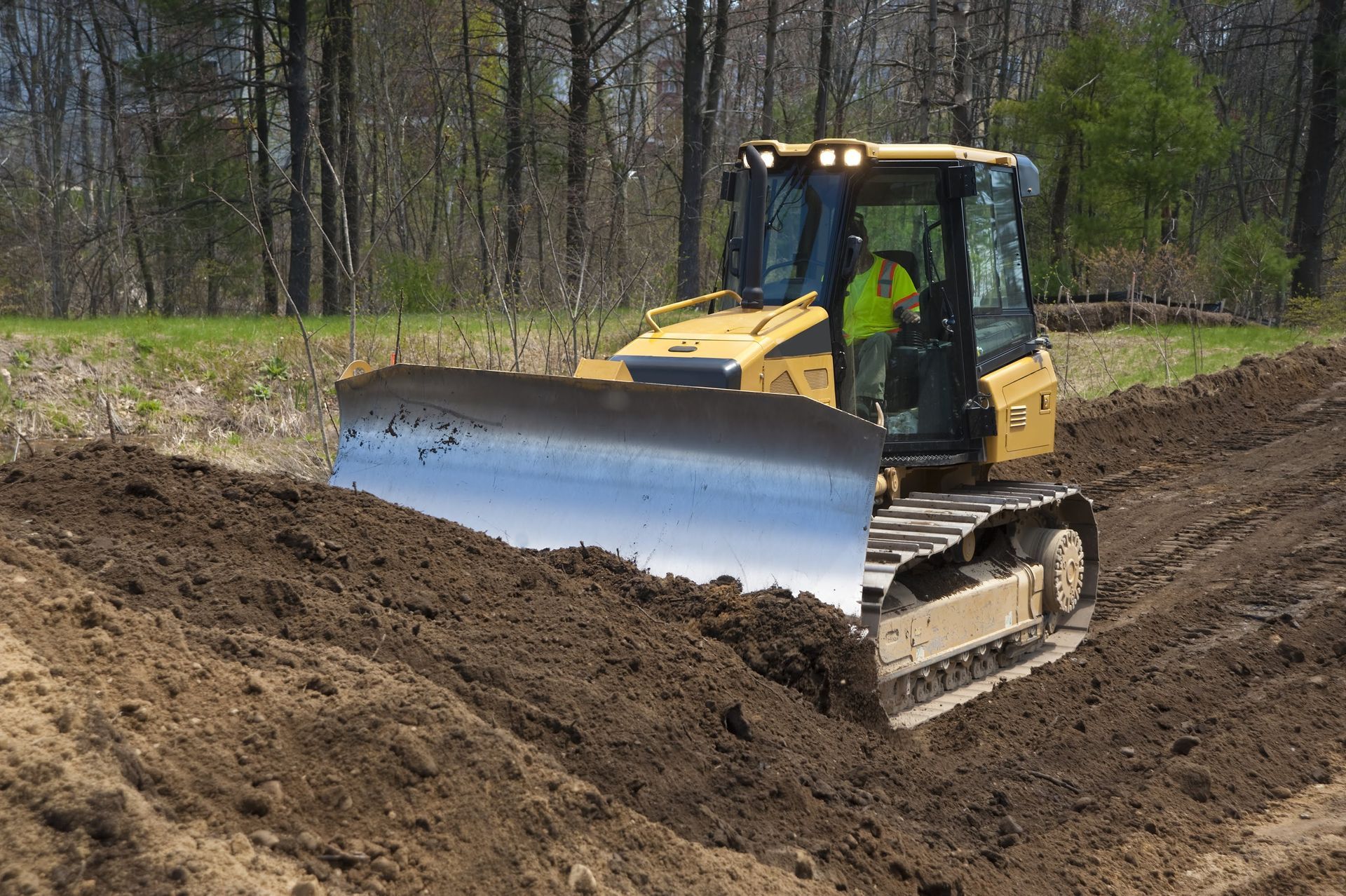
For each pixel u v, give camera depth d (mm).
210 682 3512
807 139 34344
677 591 5035
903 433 6176
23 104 32094
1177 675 6273
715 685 4438
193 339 12742
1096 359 17609
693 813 3713
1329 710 5980
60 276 27438
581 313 12477
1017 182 6898
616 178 23062
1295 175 41719
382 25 27375
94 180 32156
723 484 5215
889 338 6145
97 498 5020
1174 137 26547
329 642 4094
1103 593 8055
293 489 5316
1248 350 18312
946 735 5293
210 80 22484
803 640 4730
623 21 24281
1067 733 5367
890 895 3674
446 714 3582
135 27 27109
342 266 9172
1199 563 8703
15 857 2574
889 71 38344
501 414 5816
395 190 28953
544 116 25375
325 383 12516
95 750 2930
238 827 2967
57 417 10539
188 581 4316
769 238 6121
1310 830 4633
